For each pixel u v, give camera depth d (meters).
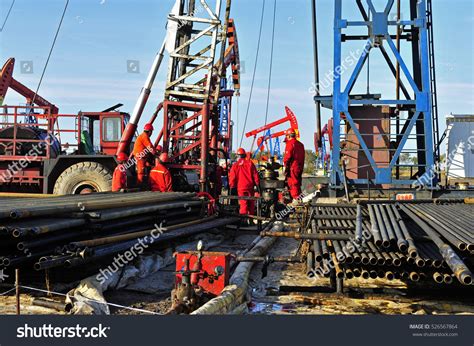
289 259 6.79
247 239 11.54
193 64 13.34
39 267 5.41
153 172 12.24
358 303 6.22
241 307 5.76
